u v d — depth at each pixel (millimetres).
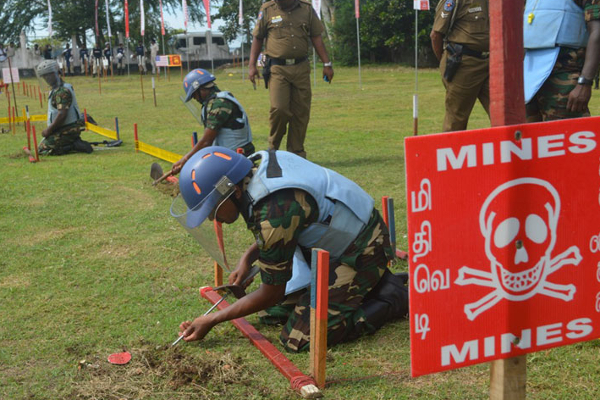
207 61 42719
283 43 7309
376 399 2699
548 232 1682
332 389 2787
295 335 3195
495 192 1616
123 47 38000
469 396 2699
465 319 1656
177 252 4855
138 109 17047
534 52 3748
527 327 1716
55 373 3027
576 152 1661
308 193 2984
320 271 2678
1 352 3268
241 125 5930
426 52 30391
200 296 3980
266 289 3016
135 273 4414
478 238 1624
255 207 2889
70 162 8977
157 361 3084
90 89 26109
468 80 5504
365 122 12289
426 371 1647
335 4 35094
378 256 3303
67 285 4223
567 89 3654
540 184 1646
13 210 6230
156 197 6652
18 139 11781
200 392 2803
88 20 41625
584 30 3580
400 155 8539
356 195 3256
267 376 2930
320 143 9836
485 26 5375
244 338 3355
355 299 3248
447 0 5441
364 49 32812
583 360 2963
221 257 3197
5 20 43938
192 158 2898
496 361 1755
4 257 4820
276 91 7383
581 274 1740
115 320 3637
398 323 3465
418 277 1598
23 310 3818
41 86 9758
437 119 12320
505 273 1668
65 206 6352
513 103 1589
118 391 2836
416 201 1560
